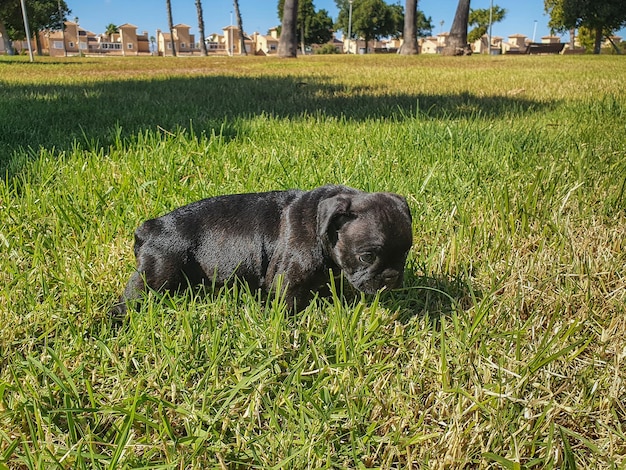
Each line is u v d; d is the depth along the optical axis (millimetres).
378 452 376
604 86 2219
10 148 1043
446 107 1586
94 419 390
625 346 464
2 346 466
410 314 528
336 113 1515
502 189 765
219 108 1603
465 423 390
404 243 474
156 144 993
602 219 724
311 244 505
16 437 379
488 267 596
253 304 500
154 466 346
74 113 1489
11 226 665
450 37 6156
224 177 846
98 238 664
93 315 512
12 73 3238
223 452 368
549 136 1104
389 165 898
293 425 379
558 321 512
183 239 528
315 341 485
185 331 461
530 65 3943
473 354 448
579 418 400
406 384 429
